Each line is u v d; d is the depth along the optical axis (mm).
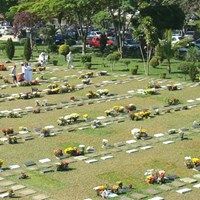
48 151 28016
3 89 43625
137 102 38812
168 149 28281
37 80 46188
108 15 66812
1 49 64875
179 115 35312
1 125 33062
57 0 62375
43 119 34438
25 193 22500
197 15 79688
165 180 23906
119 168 25469
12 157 27078
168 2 65812
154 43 50625
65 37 77938
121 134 30969
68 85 43219
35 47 70312
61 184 23562
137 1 60094
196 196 22250
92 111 36344
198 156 27141
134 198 21984
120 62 57500
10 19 82312
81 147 28156
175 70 51875
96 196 22250
